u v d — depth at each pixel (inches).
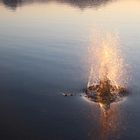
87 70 1076.5
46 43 1469.0
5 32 1717.5
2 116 776.9
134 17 2192.4
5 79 1004.6
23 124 739.4
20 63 1161.4
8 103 840.3
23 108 811.4
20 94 892.6
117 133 694.5
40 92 900.0
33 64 1149.1
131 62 1178.0
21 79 1002.1
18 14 2289.6
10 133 705.6
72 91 898.7
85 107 803.4
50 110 796.0
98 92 878.4
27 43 1469.0
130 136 684.7
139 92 883.4
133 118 749.3
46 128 721.0
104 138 679.1
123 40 1547.7
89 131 703.7
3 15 2266.2
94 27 1870.1
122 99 840.9
